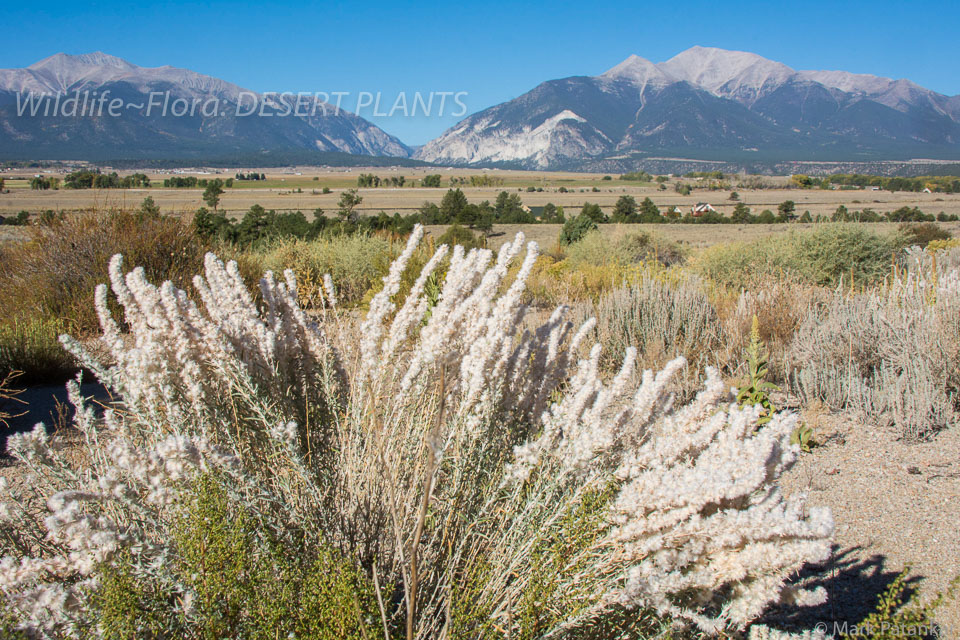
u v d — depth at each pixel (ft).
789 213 277.03
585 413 6.59
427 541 6.42
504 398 7.79
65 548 5.50
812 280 40.42
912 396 15.38
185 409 6.63
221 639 4.75
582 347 19.85
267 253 41.37
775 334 22.75
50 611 4.63
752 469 5.36
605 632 5.62
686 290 25.09
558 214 262.88
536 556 5.34
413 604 4.46
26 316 24.89
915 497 11.59
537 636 5.12
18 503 5.81
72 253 27.22
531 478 6.64
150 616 4.55
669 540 5.27
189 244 30.37
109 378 6.49
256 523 5.43
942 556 9.52
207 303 7.69
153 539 5.33
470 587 5.56
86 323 24.93
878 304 21.49
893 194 545.44
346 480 6.55
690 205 410.31
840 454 13.97
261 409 6.59
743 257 45.47
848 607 8.36
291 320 8.10
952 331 17.39
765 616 8.15
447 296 6.91
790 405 17.76
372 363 6.86
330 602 4.80
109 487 5.17
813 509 5.02
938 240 66.64
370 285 35.27
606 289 35.65
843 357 19.19
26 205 197.57
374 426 6.40
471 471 6.66
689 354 20.94
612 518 5.55
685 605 5.59
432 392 7.11
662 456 6.15
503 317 7.20
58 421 15.58
